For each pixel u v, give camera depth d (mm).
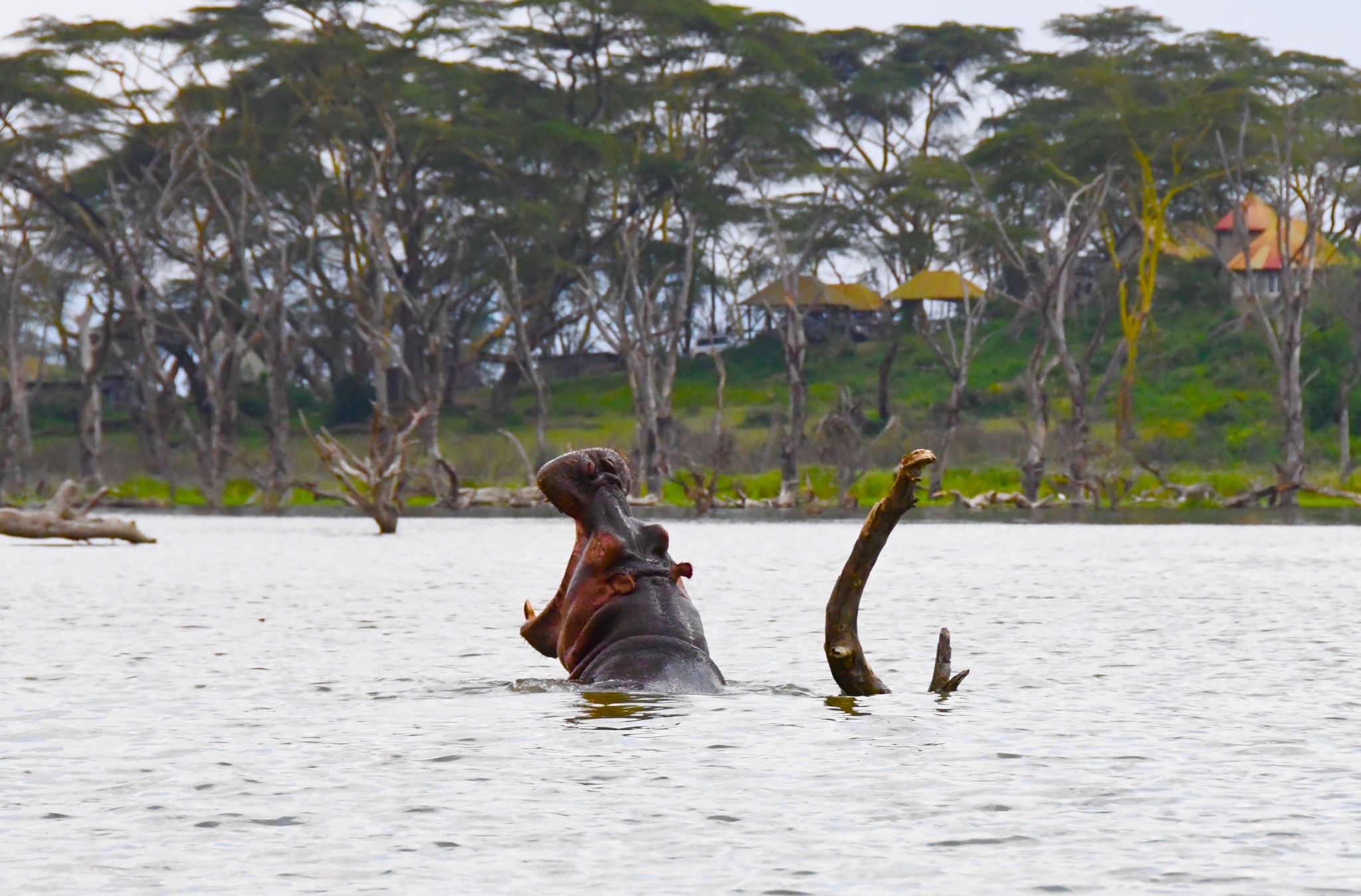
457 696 27406
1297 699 27250
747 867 15672
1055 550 89438
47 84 197375
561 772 20344
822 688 28188
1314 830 17250
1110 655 34438
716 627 40719
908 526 130125
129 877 15352
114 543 100188
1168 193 196250
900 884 15086
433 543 100188
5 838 16922
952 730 23641
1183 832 17172
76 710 25953
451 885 15078
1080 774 20203
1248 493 175000
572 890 14883
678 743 22453
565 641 28422
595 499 28656
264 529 124312
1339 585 58938
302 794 19078
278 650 35500
